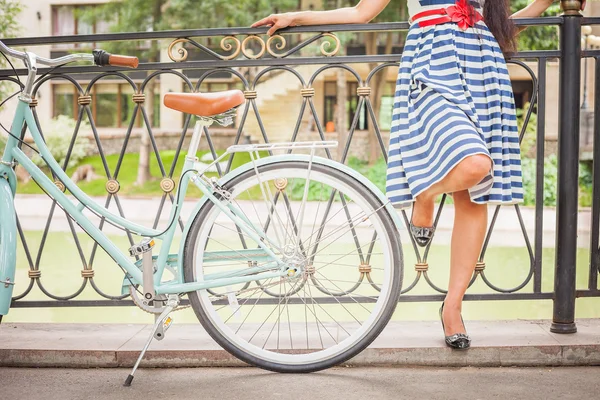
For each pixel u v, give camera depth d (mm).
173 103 2201
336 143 2285
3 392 2170
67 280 6629
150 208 13586
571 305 2531
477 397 2115
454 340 2365
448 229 10000
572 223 2510
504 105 2344
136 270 2273
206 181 2277
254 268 2283
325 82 18766
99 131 18984
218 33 2607
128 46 16766
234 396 2131
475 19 2326
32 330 2645
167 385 2232
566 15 2484
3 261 2217
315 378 2291
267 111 17828
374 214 2277
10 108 14344
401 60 2381
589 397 2111
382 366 2402
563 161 2500
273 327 2623
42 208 13250
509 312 5359
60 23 19391
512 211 12469
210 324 2312
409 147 2314
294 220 2422
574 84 2477
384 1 2514
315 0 16516
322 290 2510
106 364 2395
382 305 2285
